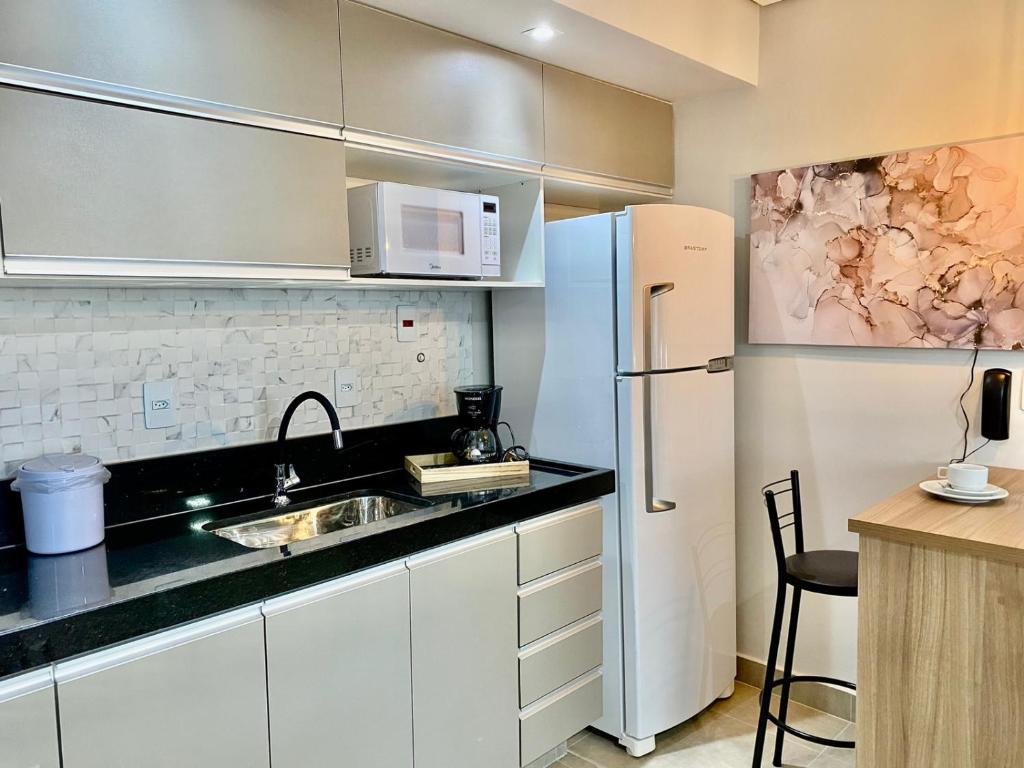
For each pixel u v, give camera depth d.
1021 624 1.54
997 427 2.20
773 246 2.66
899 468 2.46
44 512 1.59
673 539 2.42
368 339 2.41
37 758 1.24
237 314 2.08
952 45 2.27
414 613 1.82
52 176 1.38
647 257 2.28
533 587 2.16
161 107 1.53
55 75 1.38
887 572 1.72
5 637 1.19
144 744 1.37
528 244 2.48
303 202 1.76
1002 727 1.59
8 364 1.70
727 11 2.53
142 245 1.50
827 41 2.53
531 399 2.62
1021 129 2.15
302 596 1.61
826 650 2.67
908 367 2.42
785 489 2.73
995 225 2.18
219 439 2.06
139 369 1.90
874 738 1.77
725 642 2.66
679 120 2.93
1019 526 1.65
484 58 2.17
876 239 2.41
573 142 2.48
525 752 2.16
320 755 1.65
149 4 1.49
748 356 2.80
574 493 2.24
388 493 2.17
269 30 1.67
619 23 2.09
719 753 2.44
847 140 2.50
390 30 1.92
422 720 1.86
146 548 1.66
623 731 2.43
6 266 1.34
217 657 1.46
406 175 2.33
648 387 2.31
